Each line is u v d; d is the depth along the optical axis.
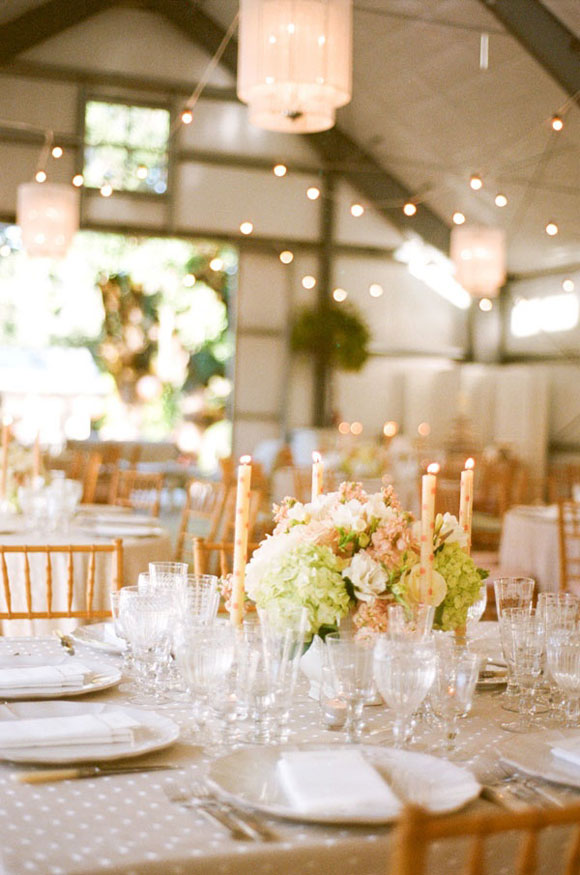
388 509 1.87
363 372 12.50
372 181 12.01
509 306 13.06
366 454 9.30
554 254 11.84
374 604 1.79
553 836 1.29
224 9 10.72
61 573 3.85
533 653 1.91
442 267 12.56
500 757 1.54
